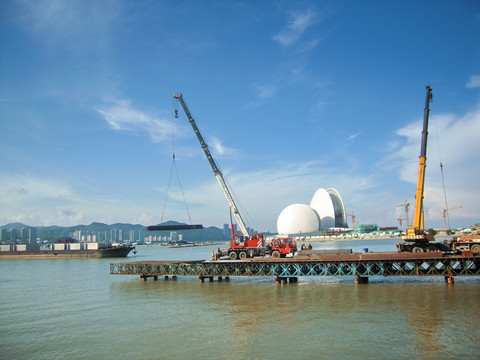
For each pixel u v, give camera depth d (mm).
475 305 27031
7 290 40906
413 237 40500
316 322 23781
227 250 48375
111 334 22703
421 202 42719
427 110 43125
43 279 51000
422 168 42906
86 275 55000
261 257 46625
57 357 19188
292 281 41688
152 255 120562
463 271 36000
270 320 24625
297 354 18328
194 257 100188
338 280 41562
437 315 24594
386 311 26047
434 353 18016
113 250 106062
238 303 30422
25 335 23016
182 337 21578
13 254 108125
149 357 18609
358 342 19766
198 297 33781
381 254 37219
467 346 18828
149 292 37469
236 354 18594
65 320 26562
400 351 18359
